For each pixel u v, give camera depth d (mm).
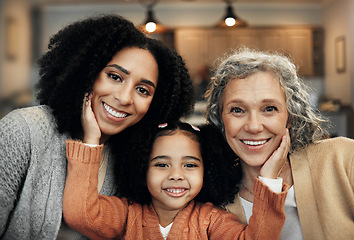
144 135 1221
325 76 4723
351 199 1083
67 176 1084
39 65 1257
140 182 1225
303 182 1145
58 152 1101
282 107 1096
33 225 1039
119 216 1168
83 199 1050
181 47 4586
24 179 1049
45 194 1052
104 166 1230
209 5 4840
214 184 1247
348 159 1126
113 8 4816
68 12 4762
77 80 1131
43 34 4711
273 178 1087
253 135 1083
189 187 1182
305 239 1118
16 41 4457
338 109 4227
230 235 1117
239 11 4859
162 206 1218
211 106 1223
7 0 4312
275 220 1052
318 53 4719
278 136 1097
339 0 4379
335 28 4500
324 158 1152
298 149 1203
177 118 1343
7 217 1023
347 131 4141
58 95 1131
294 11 4867
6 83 4320
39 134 1061
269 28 4605
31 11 4668
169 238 1158
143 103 1143
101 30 1122
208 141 1243
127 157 1245
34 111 1097
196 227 1165
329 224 1087
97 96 1115
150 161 1208
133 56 1117
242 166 1235
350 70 4172
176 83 1265
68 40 1198
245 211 1221
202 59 4578
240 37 4594
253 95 1073
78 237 1144
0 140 1012
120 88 1102
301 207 1128
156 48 1191
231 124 1109
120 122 1130
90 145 1085
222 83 1162
